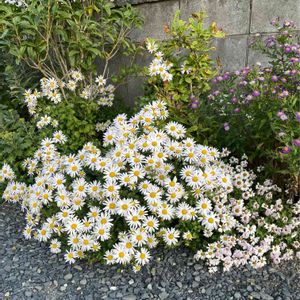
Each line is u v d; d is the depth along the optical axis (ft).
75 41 6.11
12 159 5.84
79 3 6.38
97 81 6.65
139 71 6.72
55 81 6.26
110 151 4.58
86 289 4.02
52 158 5.01
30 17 5.63
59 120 6.02
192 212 4.09
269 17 5.67
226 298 3.84
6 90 7.36
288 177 4.96
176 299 3.85
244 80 4.99
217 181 4.35
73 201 4.25
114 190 4.09
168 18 6.68
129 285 4.06
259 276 4.14
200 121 5.65
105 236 3.96
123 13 6.19
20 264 4.44
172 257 4.44
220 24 6.16
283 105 4.23
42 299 3.89
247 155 5.30
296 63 4.47
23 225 5.29
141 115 4.71
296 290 3.91
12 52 5.91
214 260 4.17
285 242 4.50
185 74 5.88
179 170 4.48
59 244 4.36
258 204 4.60
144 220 4.06
